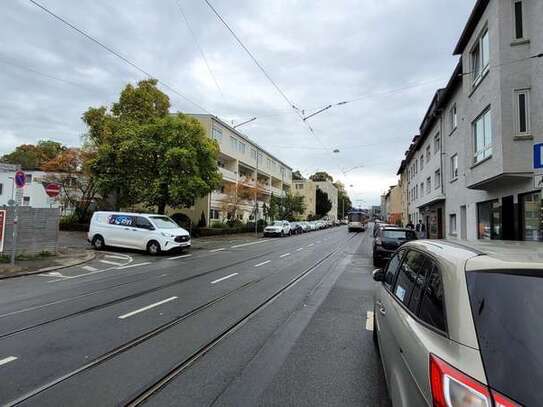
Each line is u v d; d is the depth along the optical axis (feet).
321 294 30.48
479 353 6.70
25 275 40.19
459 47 53.98
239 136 155.94
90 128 111.65
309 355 16.75
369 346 17.95
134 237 62.69
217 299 28.04
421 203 107.86
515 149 38.50
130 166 92.68
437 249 10.18
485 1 43.55
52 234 55.83
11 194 140.36
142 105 110.52
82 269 44.60
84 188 110.11
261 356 16.60
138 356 16.46
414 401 7.86
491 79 41.78
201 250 71.36
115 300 27.53
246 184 145.79
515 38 39.40
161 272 41.96
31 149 197.16
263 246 82.84
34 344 17.89
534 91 37.50
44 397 12.69
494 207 47.73
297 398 12.75
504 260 7.84
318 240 109.09
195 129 93.20
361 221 186.39
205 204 127.75
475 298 7.46
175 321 22.00
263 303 26.94
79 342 18.21
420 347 8.05
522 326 6.79
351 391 13.25
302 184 311.68
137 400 12.54
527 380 6.15
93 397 12.71
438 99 81.61
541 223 34.60
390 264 15.62
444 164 77.20
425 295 9.48
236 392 13.16
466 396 6.26
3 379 14.07
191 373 14.74
